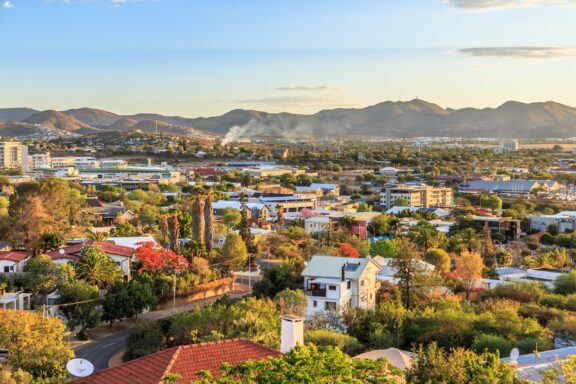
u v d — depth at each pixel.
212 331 73.25
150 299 103.19
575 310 98.62
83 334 92.31
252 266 138.38
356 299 95.81
